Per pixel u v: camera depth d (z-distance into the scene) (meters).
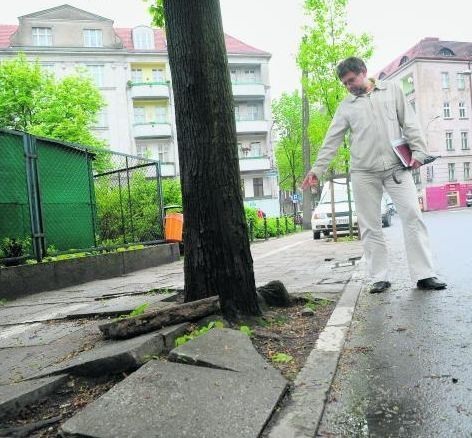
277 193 49.00
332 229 14.81
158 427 1.86
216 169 3.49
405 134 4.55
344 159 13.01
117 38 44.81
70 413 2.21
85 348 3.18
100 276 8.73
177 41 3.50
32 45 42.34
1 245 7.20
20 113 26.34
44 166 8.20
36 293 7.23
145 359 2.68
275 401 2.04
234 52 47.75
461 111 58.78
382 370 2.41
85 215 9.16
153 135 43.50
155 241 11.41
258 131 47.66
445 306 3.60
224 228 3.48
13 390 2.44
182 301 4.52
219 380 2.25
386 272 4.58
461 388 2.09
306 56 12.81
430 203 56.41
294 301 4.14
